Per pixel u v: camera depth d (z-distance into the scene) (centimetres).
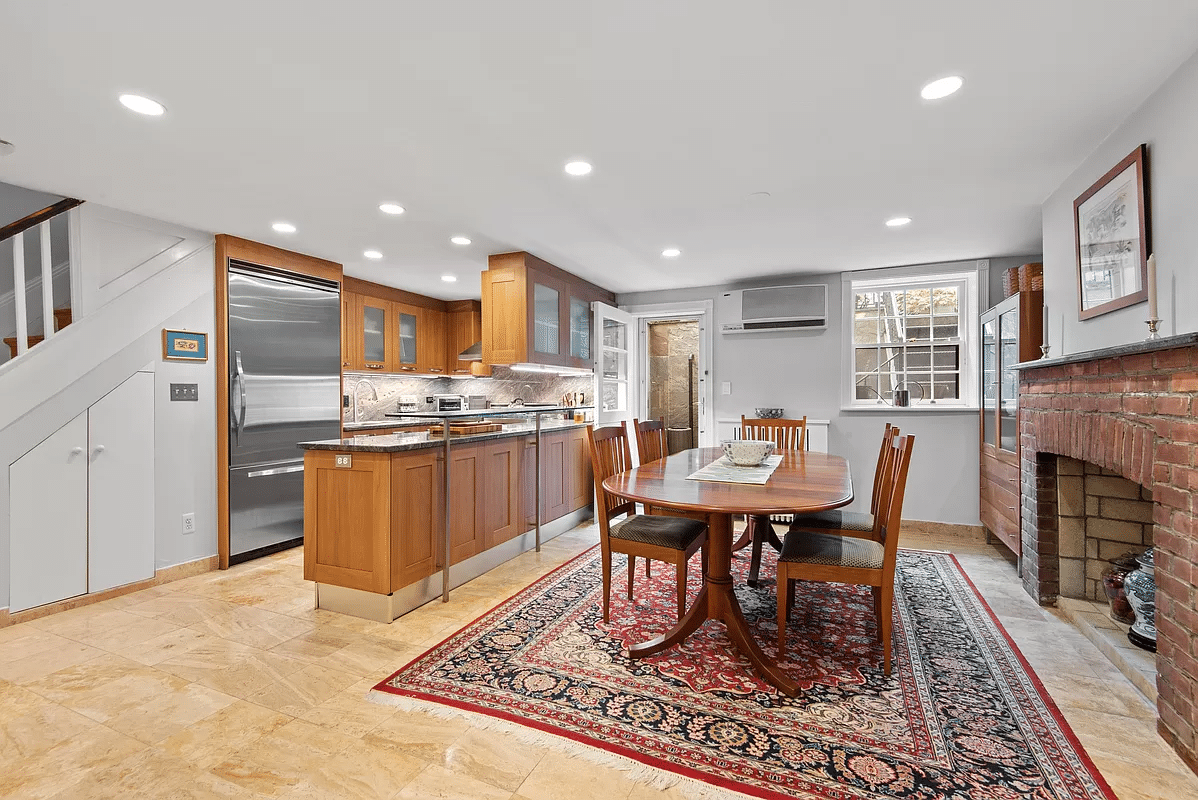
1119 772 162
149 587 330
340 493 283
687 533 264
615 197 307
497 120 221
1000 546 415
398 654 239
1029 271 350
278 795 155
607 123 223
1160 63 187
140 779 161
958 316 469
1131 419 201
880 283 483
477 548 342
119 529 318
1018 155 257
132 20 158
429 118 218
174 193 297
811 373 503
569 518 471
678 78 192
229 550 371
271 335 400
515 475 385
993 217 344
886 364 489
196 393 359
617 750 174
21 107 207
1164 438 178
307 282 426
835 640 250
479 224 354
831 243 400
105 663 232
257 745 177
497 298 427
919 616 278
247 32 165
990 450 405
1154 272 190
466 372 626
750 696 204
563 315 476
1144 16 161
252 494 386
